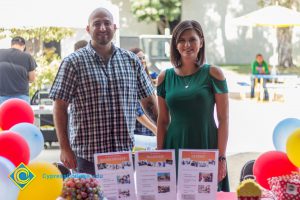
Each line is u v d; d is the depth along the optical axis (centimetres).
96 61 339
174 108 335
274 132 332
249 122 1141
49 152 781
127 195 279
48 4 796
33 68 760
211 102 335
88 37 962
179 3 2134
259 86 1507
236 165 693
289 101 1449
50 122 815
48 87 890
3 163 255
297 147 288
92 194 268
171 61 344
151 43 1226
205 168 279
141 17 2130
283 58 2086
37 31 912
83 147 338
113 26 343
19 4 791
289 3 1941
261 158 310
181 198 280
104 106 336
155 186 279
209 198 278
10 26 794
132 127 349
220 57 2359
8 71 741
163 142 350
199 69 337
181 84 336
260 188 275
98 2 804
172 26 2272
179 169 281
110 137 338
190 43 331
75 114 341
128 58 349
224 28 2339
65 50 966
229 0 2327
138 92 358
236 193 290
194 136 332
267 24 1505
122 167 280
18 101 337
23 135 302
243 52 2362
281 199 282
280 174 303
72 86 337
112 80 338
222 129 336
